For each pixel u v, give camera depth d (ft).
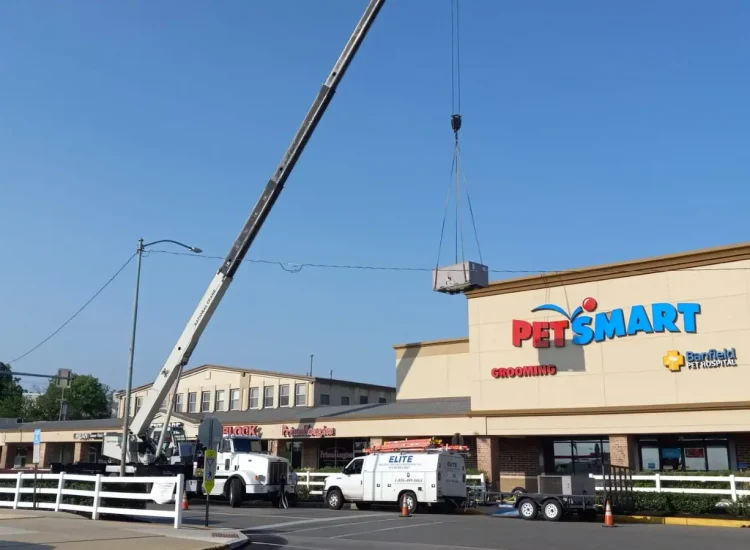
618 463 96.63
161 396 99.30
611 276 101.91
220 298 97.96
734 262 92.68
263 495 99.14
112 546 47.34
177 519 61.36
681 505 79.00
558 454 110.01
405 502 89.45
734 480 77.36
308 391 175.63
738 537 59.36
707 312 93.50
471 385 111.86
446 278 97.50
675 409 93.30
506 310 110.63
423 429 116.67
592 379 100.94
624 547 52.90
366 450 99.55
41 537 50.52
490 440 109.19
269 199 96.43
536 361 106.11
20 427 187.11
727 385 90.58
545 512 78.38
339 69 94.94
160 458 98.99
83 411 328.90
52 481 79.61
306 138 96.07
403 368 142.82
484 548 52.60
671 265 97.09
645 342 97.55
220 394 187.93
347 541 57.88
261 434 138.51
